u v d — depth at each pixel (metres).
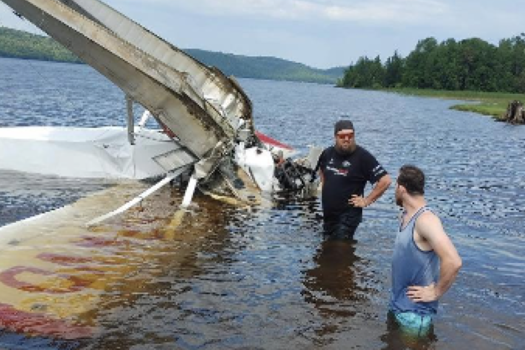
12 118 22.61
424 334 5.52
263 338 5.32
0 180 11.05
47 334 5.16
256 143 12.55
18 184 10.88
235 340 5.26
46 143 11.89
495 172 17.80
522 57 167.25
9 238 7.68
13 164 11.80
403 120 46.34
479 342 5.43
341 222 8.76
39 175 11.64
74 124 22.94
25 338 5.07
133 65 10.12
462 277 7.33
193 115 10.84
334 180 8.67
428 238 5.32
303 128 32.22
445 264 5.16
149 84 10.53
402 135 30.80
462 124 44.75
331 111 55.97
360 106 72.69
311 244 8.42
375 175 8.40
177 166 11.02
